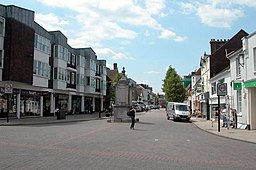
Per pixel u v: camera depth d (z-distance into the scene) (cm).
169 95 7175
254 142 1739
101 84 7238
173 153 1270
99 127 2670
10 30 3409
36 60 4047
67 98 5412
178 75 7294
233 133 2284
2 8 3466
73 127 2591
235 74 2953
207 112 4547
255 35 2442
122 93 3694
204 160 1117
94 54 6494
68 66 5341
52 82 4734
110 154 1192
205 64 4856
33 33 3853
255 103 2572
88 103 6694
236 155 1267
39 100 4338
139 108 8706
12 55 3403
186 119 4116
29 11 3844
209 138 1997
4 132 1966
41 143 1455
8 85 2772
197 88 5778
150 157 1148
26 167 897
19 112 3778
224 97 3481
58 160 1024
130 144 1537
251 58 2519
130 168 927
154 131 2389
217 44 4900
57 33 4831
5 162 966
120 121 3597
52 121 3356
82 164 969
